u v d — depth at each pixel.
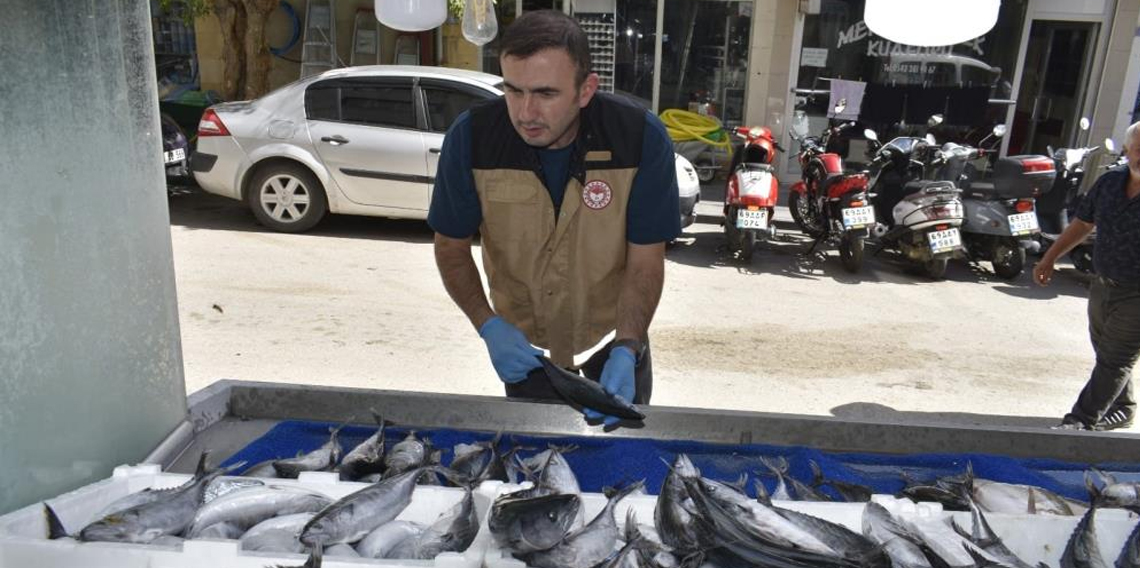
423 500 1.87
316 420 2.52
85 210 1.84
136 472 1.88
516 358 2.28
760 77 11.95
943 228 7.32
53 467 1.82
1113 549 1.81
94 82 1.83
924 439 2.43
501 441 2.38
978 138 11.96
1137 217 3.84
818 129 12.12
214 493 1.83
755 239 7.93
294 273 6.91
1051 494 2.06
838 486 2.11
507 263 2.43
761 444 2.42
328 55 12.24
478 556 1.54
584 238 2.33
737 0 11.95
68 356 1.83
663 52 12.32
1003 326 6.45
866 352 5.70
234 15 10.27
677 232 2.40
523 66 1.87
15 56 1.62
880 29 2.46
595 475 2.24
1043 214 8.14
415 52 12.42
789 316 6.46
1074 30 11.73
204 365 4.84
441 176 2.36
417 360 5.10
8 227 1.64
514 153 2.25
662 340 5.75
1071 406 4.91
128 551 1.53
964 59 11.76
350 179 8.02
